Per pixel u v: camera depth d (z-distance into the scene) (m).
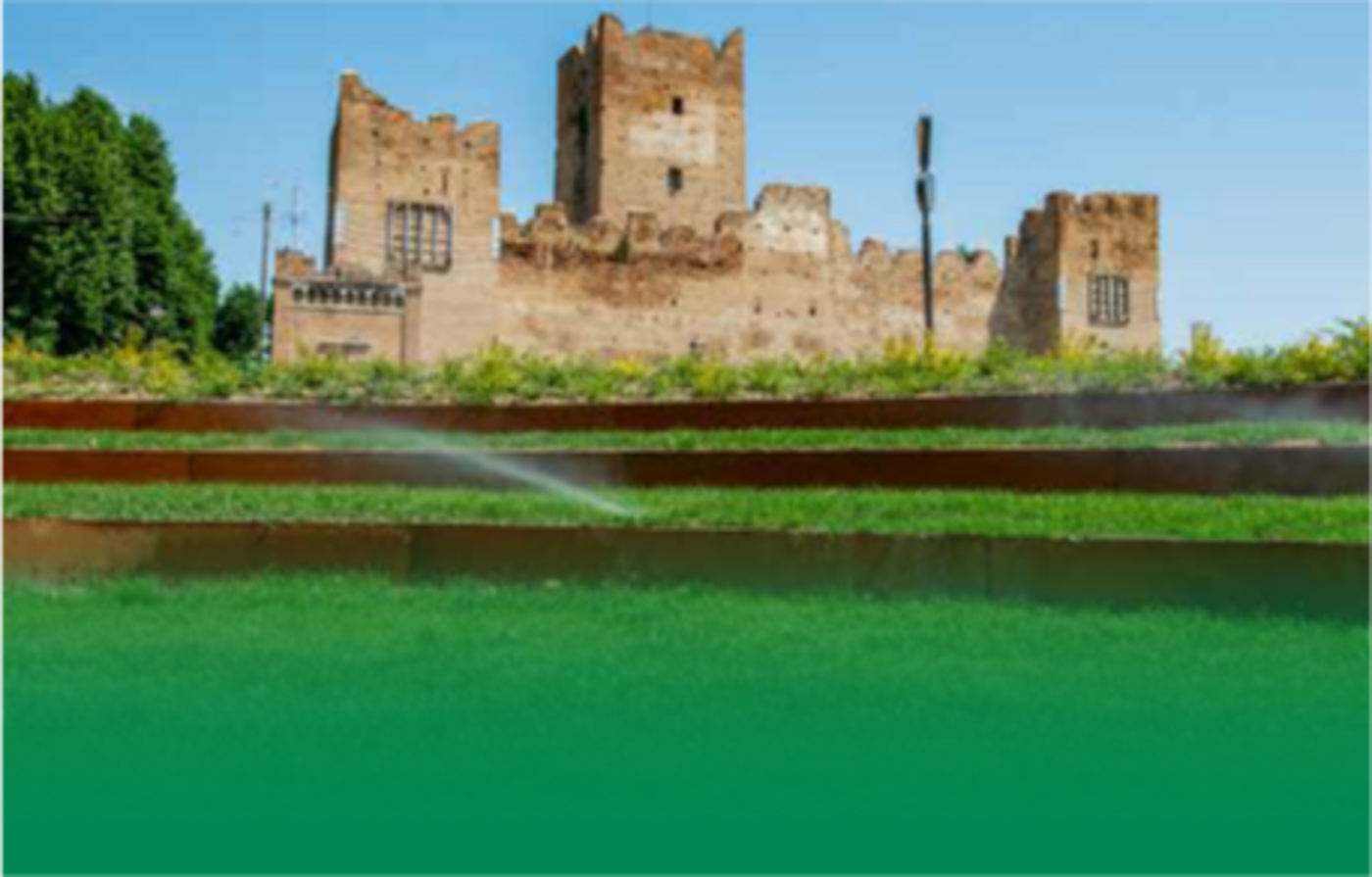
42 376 22.97
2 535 12.52
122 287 45.66
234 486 16.00
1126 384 19.70
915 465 15.53
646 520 12.73
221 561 12.39
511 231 50.66
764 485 16.03
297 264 44.59
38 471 17.11
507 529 12.17
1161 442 15.88
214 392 22.23
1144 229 60.00
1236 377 18.59
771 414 19.23
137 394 22.27
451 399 22.09
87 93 49.91
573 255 51.75
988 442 16.69
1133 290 59.66
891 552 11.42
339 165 48.62
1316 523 11.69
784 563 11.68
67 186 44.12
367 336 45.06
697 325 53.41
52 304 43.41
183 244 54.38
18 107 43.84
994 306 58.78
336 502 14.09
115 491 15.06
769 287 54.78
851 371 22.38
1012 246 59.34
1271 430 15.74
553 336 51.06
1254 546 10.46
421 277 48.03
